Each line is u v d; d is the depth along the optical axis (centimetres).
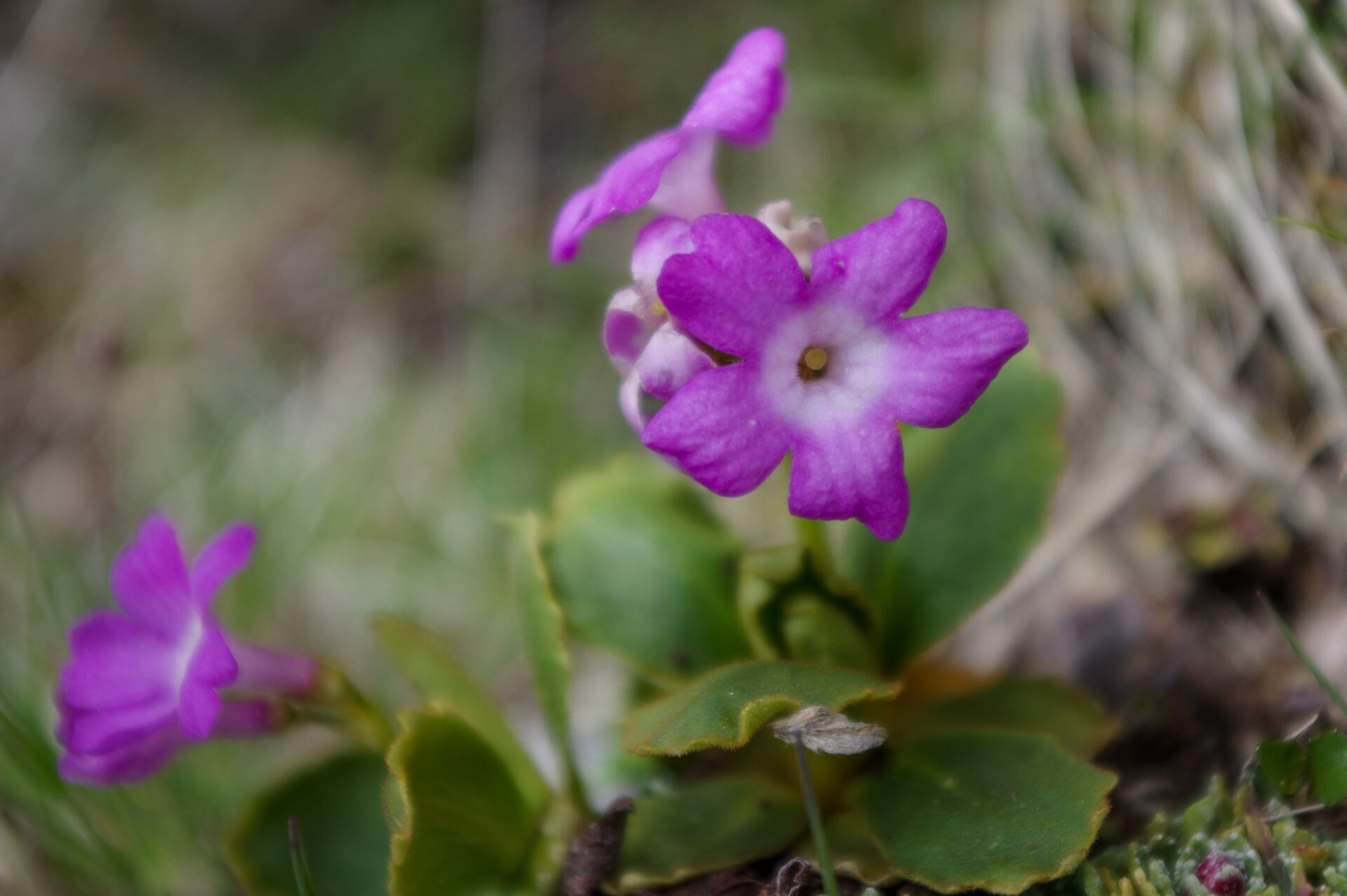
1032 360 21
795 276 18
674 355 18
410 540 26
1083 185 24
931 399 18
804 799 19
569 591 20
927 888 18
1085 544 23
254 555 26
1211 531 22
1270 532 21
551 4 35
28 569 23
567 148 33
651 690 21
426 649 21
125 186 34
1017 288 24
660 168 18
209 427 29
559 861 19
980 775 19
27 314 33
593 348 29
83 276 33
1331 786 18
